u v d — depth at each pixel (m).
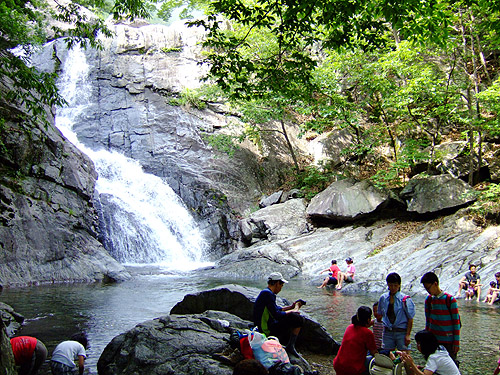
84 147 25.55
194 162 26.22
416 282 13.92
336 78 23.27
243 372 2.91
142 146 26.56
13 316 8.78
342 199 20.97
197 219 24.06
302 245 19.89
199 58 30.95
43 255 15.66
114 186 23.20
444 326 5.22
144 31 31.30
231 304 7.45
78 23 13.50
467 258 14.44
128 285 14.84
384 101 21.19
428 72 19.55
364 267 16.17
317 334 6.80
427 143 23.97
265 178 27.27
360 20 9.30
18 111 17.39
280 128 29.64
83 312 10.14
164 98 28.59
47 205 16.84
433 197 18.94
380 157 25.66
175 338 5.61
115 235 20.55
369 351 5.48
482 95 18.06
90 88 28.55
